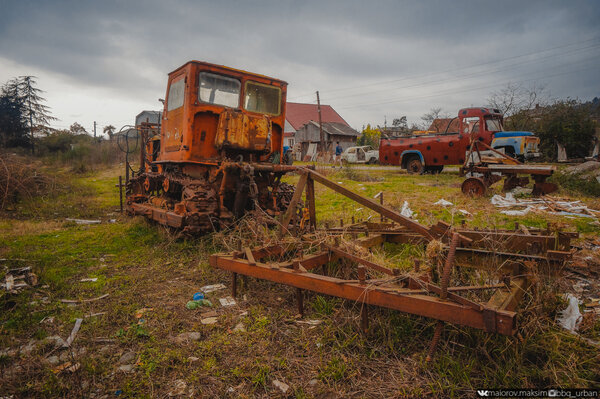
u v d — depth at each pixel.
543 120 23.91
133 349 2.71
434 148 15.17
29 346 2.74
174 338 2.86
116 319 3.18
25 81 30.92
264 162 6.12
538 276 2.81
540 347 2.41
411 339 2.62
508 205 7.70
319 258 3.47
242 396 2.18
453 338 2.55
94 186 14.16
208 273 4.30
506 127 25.16
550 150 23.12
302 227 4.43
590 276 3.94
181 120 5.84
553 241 3.29
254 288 3.75
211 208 5.41
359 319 2.82
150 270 4.53
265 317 3.13
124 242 5.88
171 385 2.30
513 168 8.76
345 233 4.29
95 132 49.34
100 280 4.16
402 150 16.22
